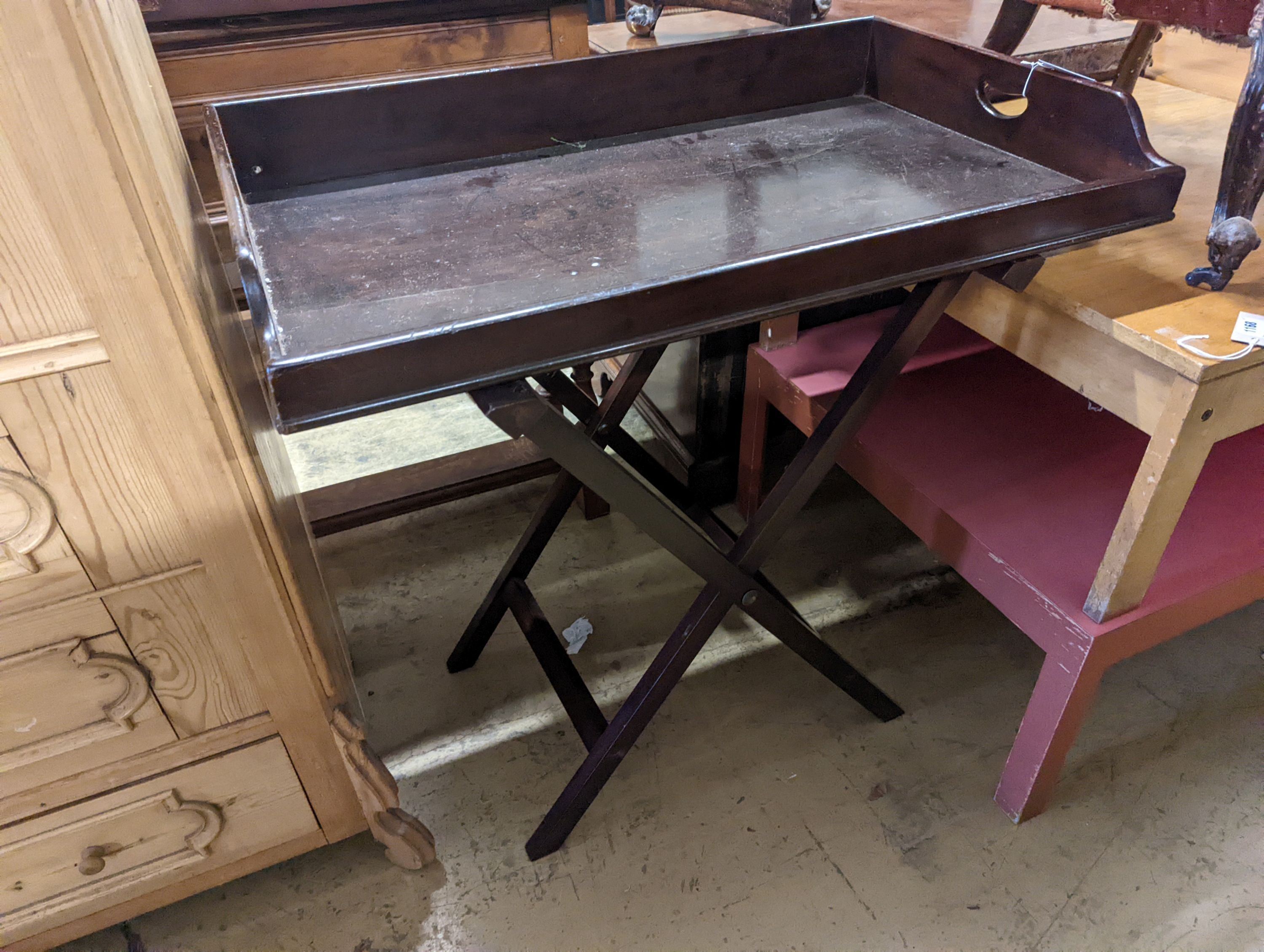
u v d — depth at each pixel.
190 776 1.04
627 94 1.22
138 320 0.73
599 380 2.12
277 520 0.93
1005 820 1.30
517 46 1.47
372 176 1.13
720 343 1.67
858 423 1.10
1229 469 1.35
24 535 0.80
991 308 1.16
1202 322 0.95
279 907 1.22
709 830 1.30
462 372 0.74
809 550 1.80
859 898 1.21
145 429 0.79
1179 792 1.33
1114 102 1.00
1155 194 0.95
